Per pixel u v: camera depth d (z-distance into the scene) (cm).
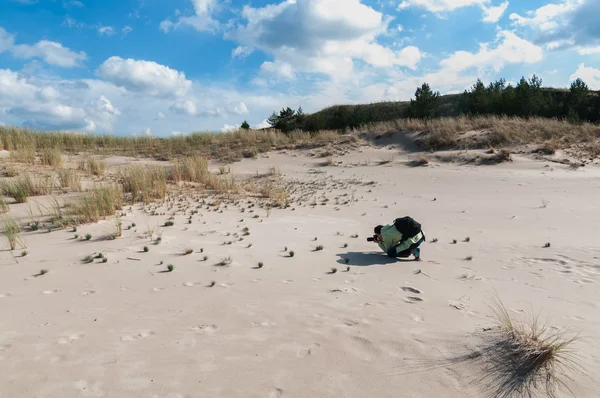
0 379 278
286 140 2659
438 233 866
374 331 374
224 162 2277
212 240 751
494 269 600
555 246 731
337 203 1288
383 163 2058
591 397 271
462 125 2342
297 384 283
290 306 443
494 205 1178
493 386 284
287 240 782
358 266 619
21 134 1964
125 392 267
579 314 422
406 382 288
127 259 609
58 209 889
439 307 442
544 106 3884
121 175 1397
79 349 328
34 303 432
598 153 1817
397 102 6838
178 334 363
